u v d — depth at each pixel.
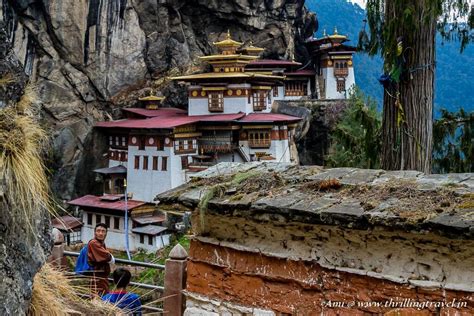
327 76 52.28
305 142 47.84
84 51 41.75
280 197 5.07
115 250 36.56
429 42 10.27
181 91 45.25
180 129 38.25
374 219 4.36
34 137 3.69
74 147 40.94
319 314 4.92
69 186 40.50
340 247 4.86
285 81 53.59
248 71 49.47
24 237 3.43
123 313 4.69
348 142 15.15
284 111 44.66
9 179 3.33
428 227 4.13
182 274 6.59
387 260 4.61
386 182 5.00
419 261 4.45
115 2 42.56
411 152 10.30
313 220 4.71
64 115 41.22
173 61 46.38
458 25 11.48
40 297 3.83
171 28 46.53
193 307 5.79
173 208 5.75
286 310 5.12
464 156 12.65
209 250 5.70
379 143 12.24
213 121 38.78
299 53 56.12
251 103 41.88
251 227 5.36
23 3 39.28
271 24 51.53
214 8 48.03
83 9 41.31
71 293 4.40
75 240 37.75
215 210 5.36
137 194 39.41
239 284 5.45
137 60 44.09
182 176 38.44
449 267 4.31
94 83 42.34
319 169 5.71
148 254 34.38
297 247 5.11
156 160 38.47
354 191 4.93
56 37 40.69
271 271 5.24
